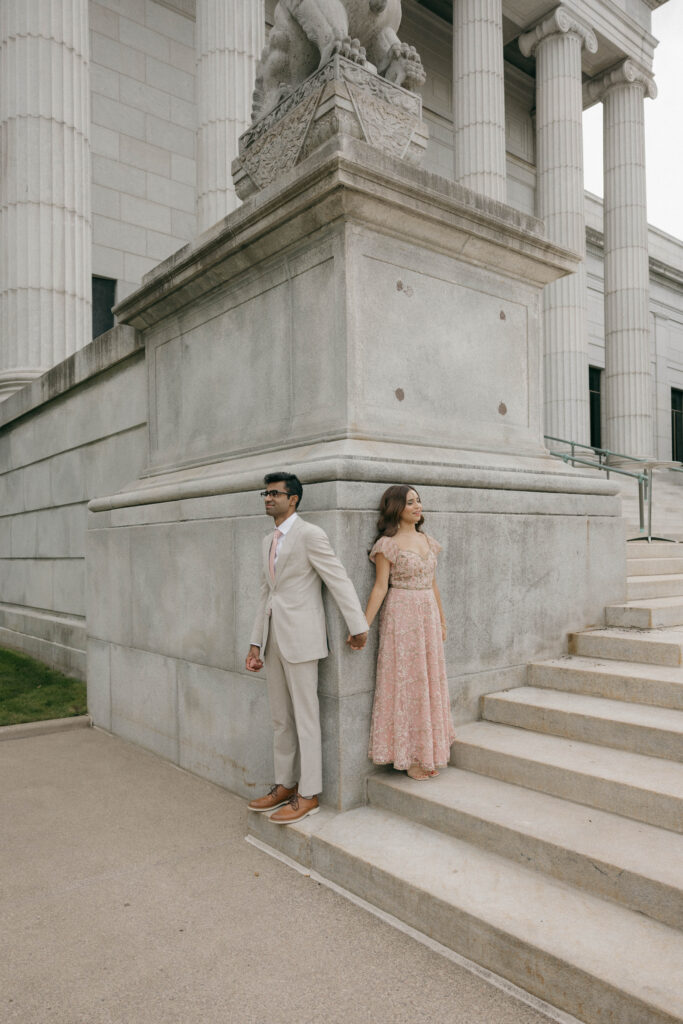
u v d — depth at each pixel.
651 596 6.20
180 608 5.31
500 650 4.70
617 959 2.47
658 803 3.19
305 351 4.67
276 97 5.36
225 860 3.78
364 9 5.14
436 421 4.85
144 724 5.83
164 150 15.75
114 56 15.09
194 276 5.50
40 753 5.78
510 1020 2.47
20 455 10.09
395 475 4.16
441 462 4.52
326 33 4.91
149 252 15.38
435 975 2.74
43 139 10.15
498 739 4.10
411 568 3.85
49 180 10.16
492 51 15.13
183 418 6.00
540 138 16.83
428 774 3.92
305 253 4.68
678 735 3.58
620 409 18.44
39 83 10.18
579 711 4.07
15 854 3.89
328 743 3.90
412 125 5.14
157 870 3.68
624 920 2.72
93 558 6.72
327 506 3.96
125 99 15.22
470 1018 2.49
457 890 2.98
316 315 4.58
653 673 4.36
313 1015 2.52
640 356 18.47
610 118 19.11
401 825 3.64
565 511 5.23
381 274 4.57
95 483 7.87
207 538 4.99
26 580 10.11
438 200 4.60
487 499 4.67
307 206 4.39
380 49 5.35
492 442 5.27
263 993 2.65
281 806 3.97
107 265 14.78
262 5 12.12
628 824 3.23
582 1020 2.42
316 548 3.71
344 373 4.34
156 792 4.83
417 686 3.83
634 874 2.78
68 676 8.40
